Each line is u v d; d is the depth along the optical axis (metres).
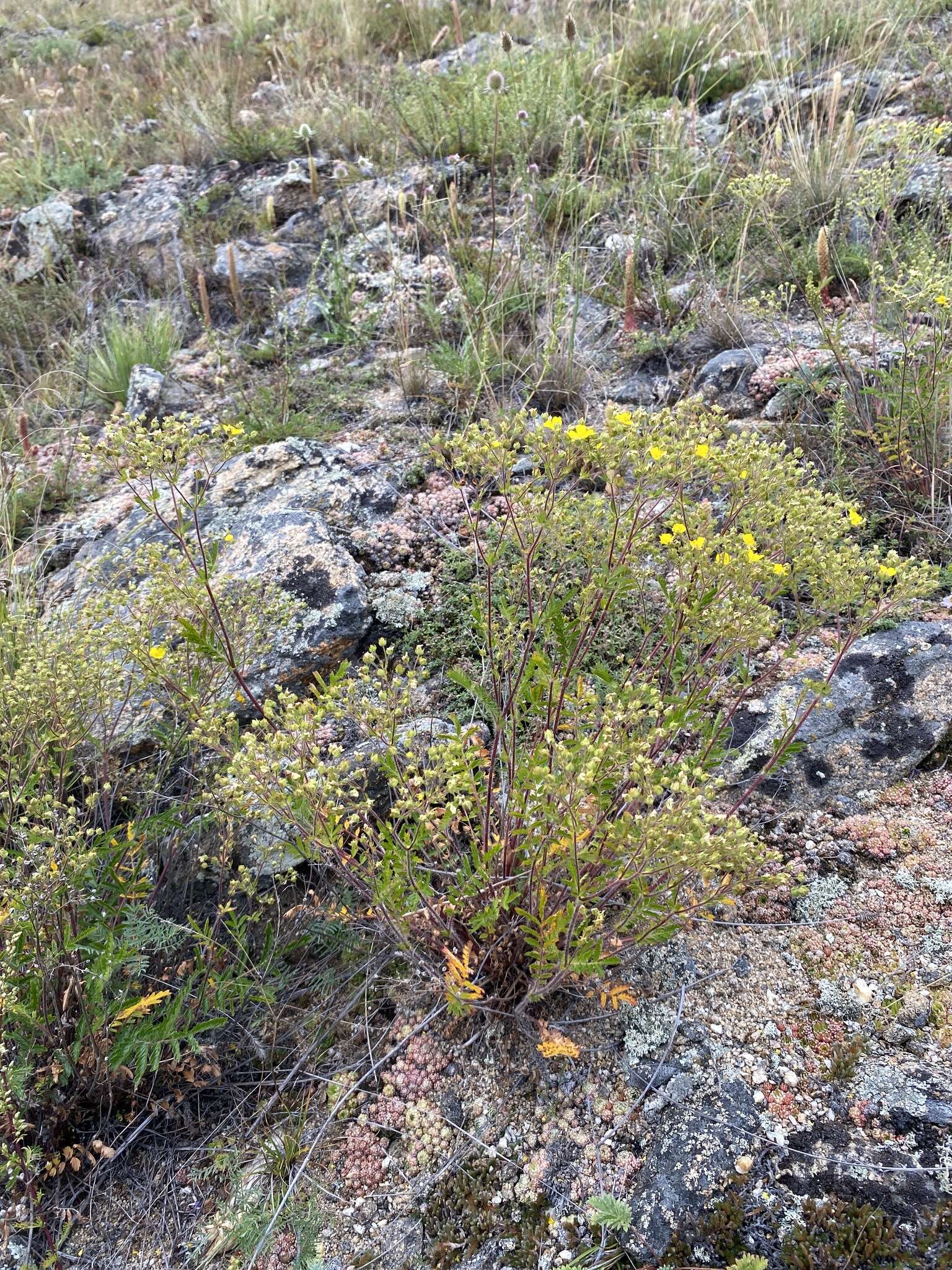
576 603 2.39
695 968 2.22
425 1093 2.22
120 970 2.38
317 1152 2.17
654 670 2.43
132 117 8.58
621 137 5.75
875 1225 1.71
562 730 2.24
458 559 3.41
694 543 2.04
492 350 4.33
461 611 3.21
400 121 6.66
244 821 2.52
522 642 2.61
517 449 2.07
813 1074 1.97
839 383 3.50
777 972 2.19
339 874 2.19
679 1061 2.05
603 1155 1.96
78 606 3.25
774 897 2.34
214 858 2.44
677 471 2.06
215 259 5.95
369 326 4.95
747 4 6.60
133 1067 2.26
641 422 2.14
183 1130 2.31
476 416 4.18
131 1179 2.22
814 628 2.48
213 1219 2.11
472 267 5.14
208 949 2.39
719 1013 2.12
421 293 5.19
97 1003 2.18
